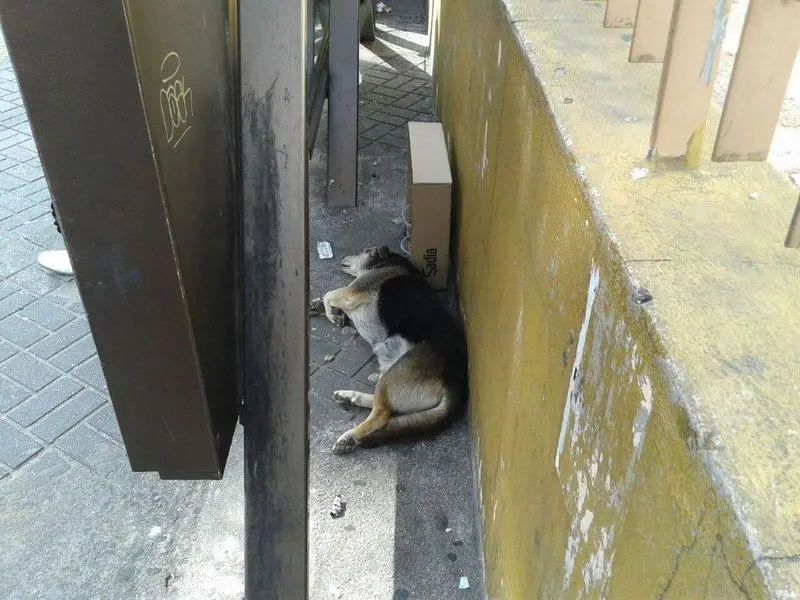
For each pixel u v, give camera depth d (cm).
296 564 139
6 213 429
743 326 84
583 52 168
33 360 324
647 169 117
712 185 112
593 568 110
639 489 90
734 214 105
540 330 157
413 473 281
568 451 128
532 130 167
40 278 376
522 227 184
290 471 134
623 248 98
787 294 89
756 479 66
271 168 120
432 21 629
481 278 274
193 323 101
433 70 595
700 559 71
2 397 304
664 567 80
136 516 260
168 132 90
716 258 96
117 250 91
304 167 120
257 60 115
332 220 442
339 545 252
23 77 78
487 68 266
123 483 271
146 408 108
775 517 63
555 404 140
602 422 106
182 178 96
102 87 79
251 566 139
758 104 106
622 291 96
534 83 162
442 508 267
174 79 92
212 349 113
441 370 299
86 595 234
